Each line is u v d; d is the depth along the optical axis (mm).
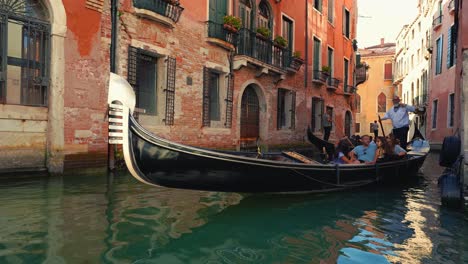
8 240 3322
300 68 15344
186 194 5535
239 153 5836
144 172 4336
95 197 5055
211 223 4156
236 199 5344
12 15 6215
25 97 6438
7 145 6117
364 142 7277
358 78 22734
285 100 14672
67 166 6797
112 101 4121
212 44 10344
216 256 3221
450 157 6184
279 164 5129
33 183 5828
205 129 10102
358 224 4359
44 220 3920
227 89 10992
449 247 3617
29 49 6477
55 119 6625
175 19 8984
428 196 6203
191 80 9641
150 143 4266
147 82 8734
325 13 17625
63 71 6754
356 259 3270
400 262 3223
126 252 3188
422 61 25078
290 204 5250
